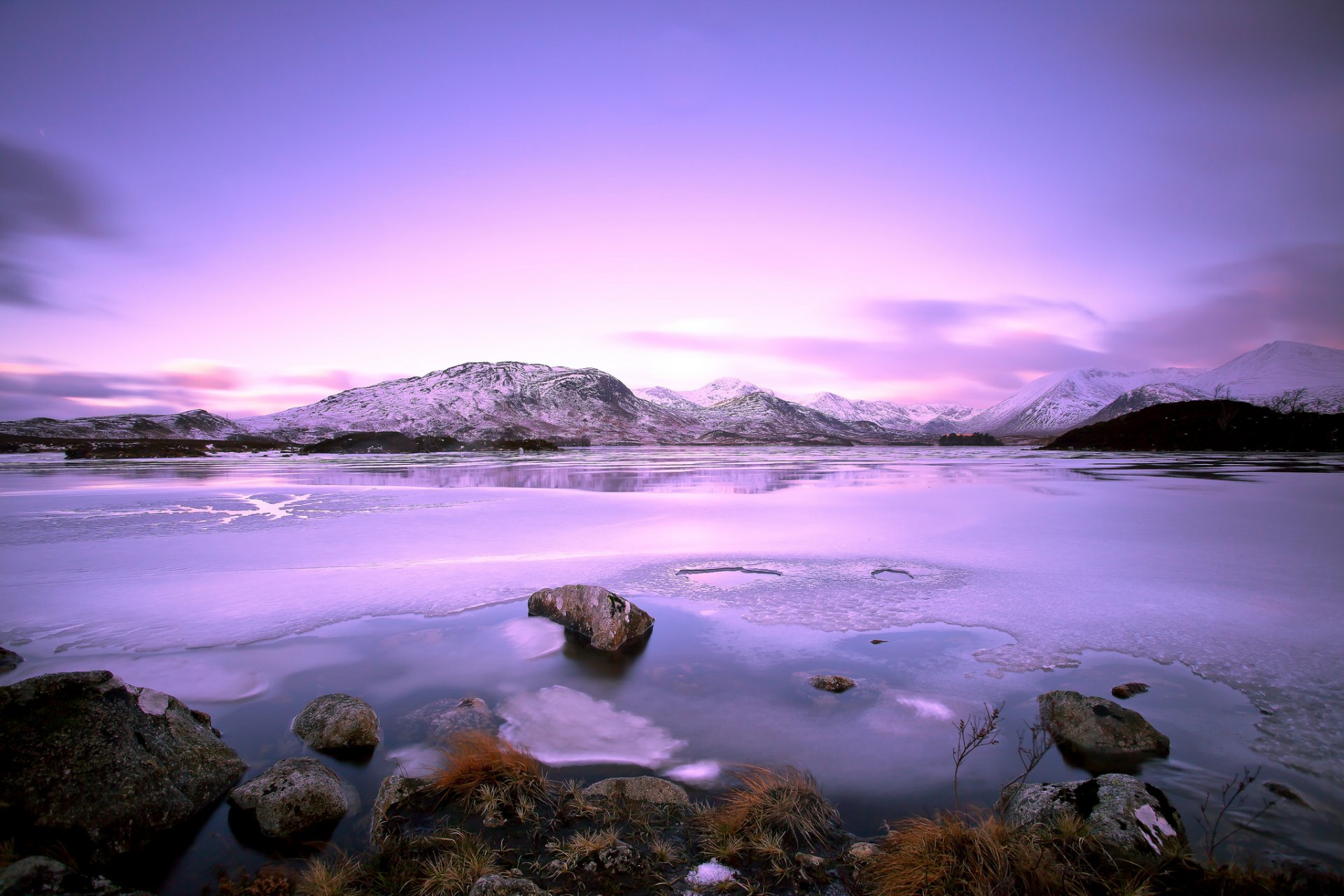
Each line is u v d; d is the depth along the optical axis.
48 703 4.15
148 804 3.86
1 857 3.33
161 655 6.66
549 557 11.38
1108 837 3.36
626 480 30.41
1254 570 9.77
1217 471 32.41
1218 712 5.11
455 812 3.99
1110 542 12.30
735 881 3.36
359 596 8.86
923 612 7.99
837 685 5.80
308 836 3.85
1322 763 4.34
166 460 57.09
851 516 16.56
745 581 9.66
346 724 4.84
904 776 4.38
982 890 3.08
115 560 11.21
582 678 6.12
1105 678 5.86
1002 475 32.66
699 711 5.39
